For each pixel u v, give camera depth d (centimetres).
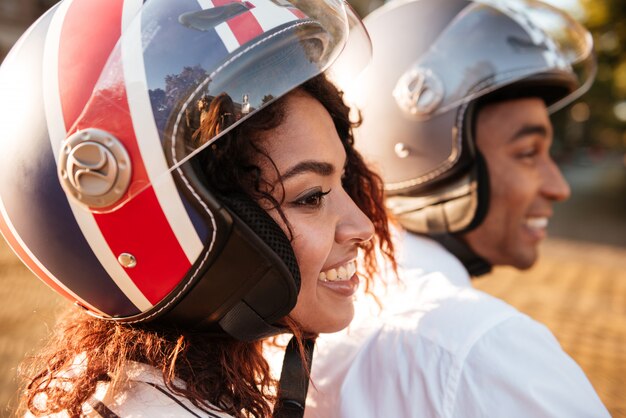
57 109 79
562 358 102
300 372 99
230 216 78
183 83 78
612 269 553
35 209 82
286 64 81
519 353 98
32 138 81
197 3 83
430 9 141
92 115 77
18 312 334
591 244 734
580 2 848
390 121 136
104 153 75
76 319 101
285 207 85
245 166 80
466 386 98
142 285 83
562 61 148
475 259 146
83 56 81
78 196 77
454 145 131
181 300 84
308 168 85
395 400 105
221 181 79
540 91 158
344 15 93
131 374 84
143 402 80
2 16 978
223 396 89
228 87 78
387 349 110
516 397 95
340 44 88
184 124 77
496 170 138
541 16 173
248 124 80
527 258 145
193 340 90
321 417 119
